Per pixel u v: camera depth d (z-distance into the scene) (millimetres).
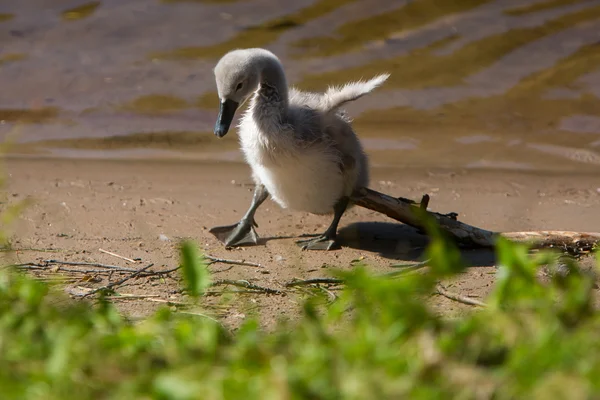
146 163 15227
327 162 11203
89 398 5113
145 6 22031
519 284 6340
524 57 19969
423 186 14367
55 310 6363
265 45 20359
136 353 5645
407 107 18000
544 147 16297
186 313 7715
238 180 14508
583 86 18703
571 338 5488
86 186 13867
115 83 18625
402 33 20938
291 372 5105
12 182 13906
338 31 20969
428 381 5160
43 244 11102
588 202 13477
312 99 11805
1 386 5098
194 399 4934
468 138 16703
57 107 17625
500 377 5129
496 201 13578
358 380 4977
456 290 9406
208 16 21578
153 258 10688
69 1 22078
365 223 12695
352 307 8109
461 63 19703
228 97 11617
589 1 22484
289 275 10180
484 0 22422
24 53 19734
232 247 11523
